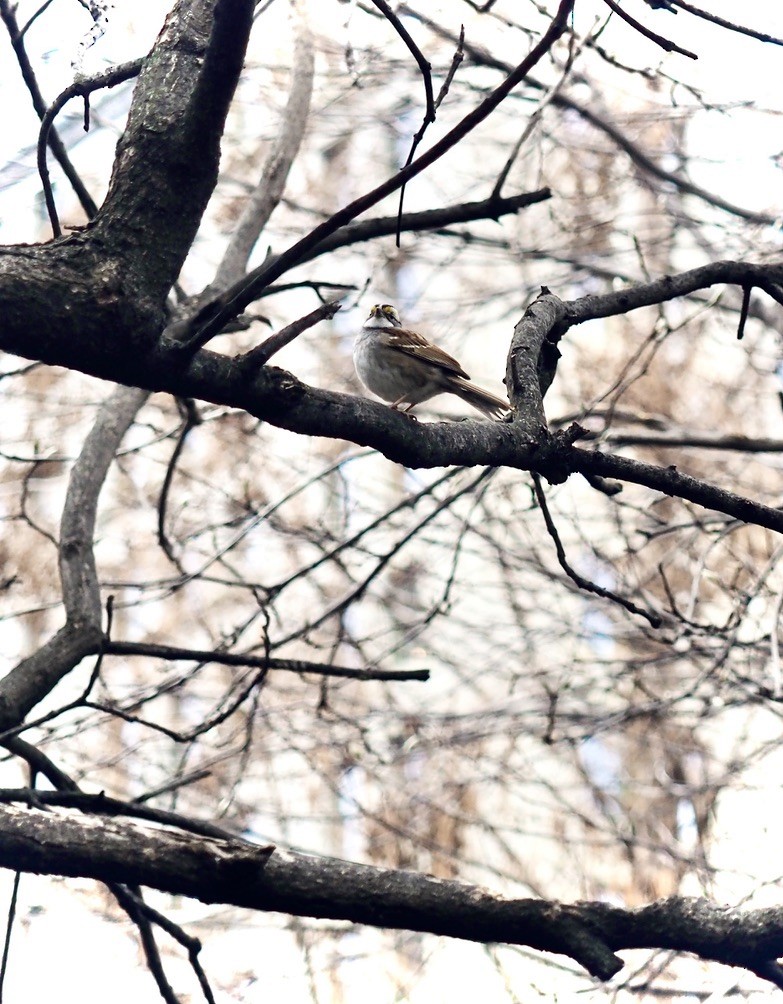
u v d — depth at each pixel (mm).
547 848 14070
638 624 12531
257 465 14930
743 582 13875
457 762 13555
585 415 12148
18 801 6309
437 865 13734
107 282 5008
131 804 6699
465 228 15477
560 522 14219
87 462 8906
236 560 15250
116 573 16062
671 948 5836
